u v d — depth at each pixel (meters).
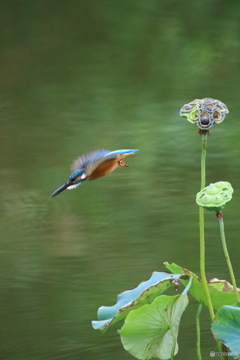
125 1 27.77
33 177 17.88
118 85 23.39
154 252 13.12
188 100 21.98
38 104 22.61
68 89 23.39
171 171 17.62
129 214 15.27
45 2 28.64
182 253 12.97
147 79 23.67
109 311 11.12
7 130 20.92
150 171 17.64
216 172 17.45
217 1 26.77
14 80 24.44
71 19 27.75
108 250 13.49
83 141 19.77
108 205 16.02
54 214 15.71
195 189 16.52
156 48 25.44
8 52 26.28
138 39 26.14
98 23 27.28
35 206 16.30
